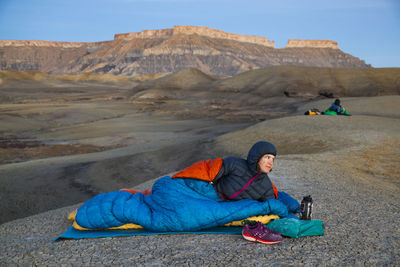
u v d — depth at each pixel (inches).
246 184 155.9
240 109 2591.0
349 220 172.1
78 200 560.1
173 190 158.1
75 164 788.0
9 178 669.3
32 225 191.6
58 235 166.6
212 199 159.8
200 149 808.3
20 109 2474.2
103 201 166.1
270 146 150.1
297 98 2864.2
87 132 1630.2
